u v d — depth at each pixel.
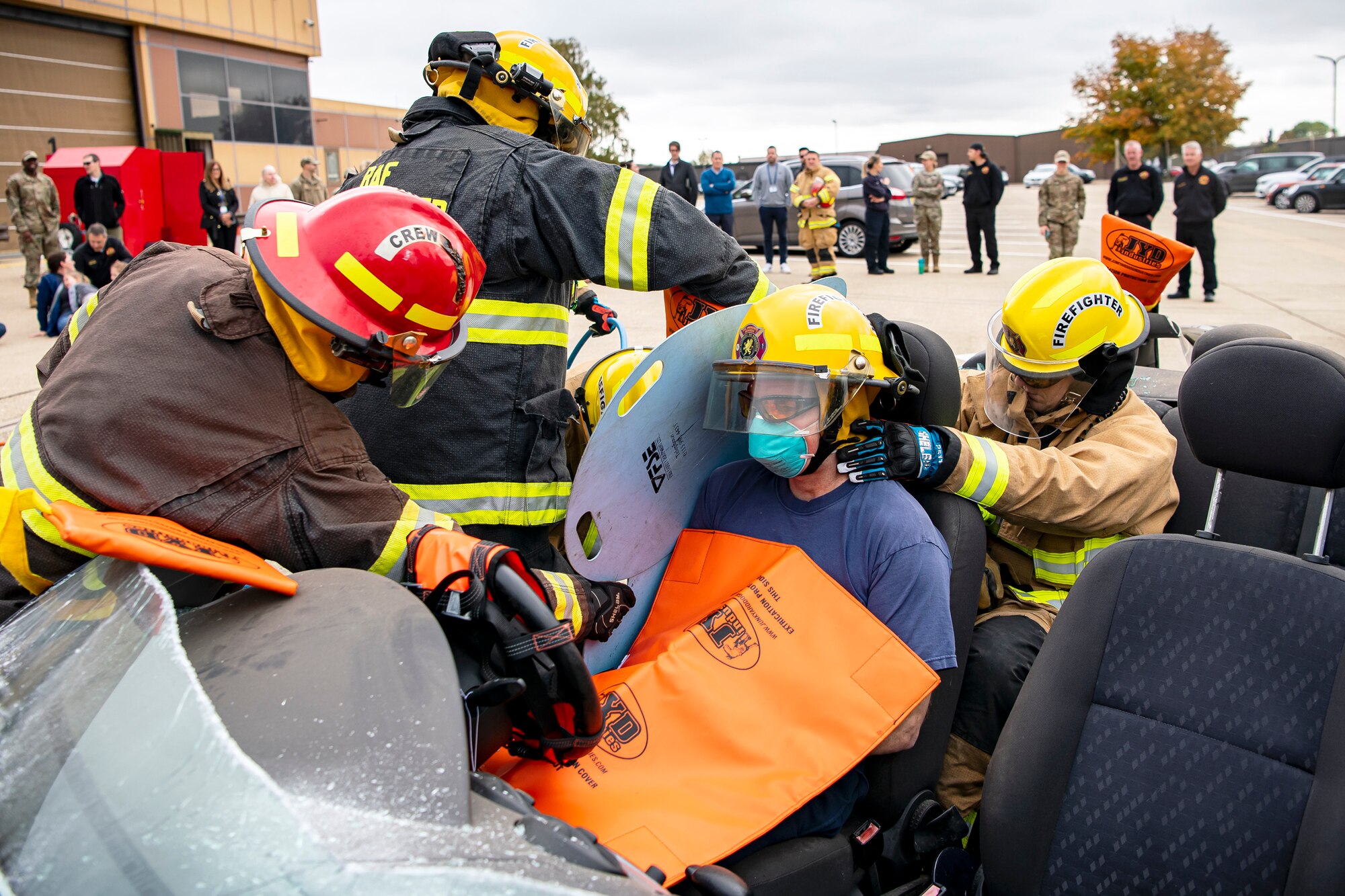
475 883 0.97
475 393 2.02
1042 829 1.79
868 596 2.01
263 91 24.28
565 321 2.18
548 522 2.15
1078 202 12.70
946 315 9.87
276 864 0.96
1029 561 2.48
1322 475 1.63
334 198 1.49
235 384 1.43
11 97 18.97
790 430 1.92
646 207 2.01
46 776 1.15
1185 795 1.69
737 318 2.03
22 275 15.34
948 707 2.00
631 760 1.77
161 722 1.10
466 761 1.11
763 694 1.85
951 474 2.07
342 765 1.06
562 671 1.40
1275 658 1.65
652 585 2.20
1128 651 1.78
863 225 17.03
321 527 1.45
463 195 2.00
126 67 21.14
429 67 2.16
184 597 1.46
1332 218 28.23
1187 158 11.05
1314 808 1.56
